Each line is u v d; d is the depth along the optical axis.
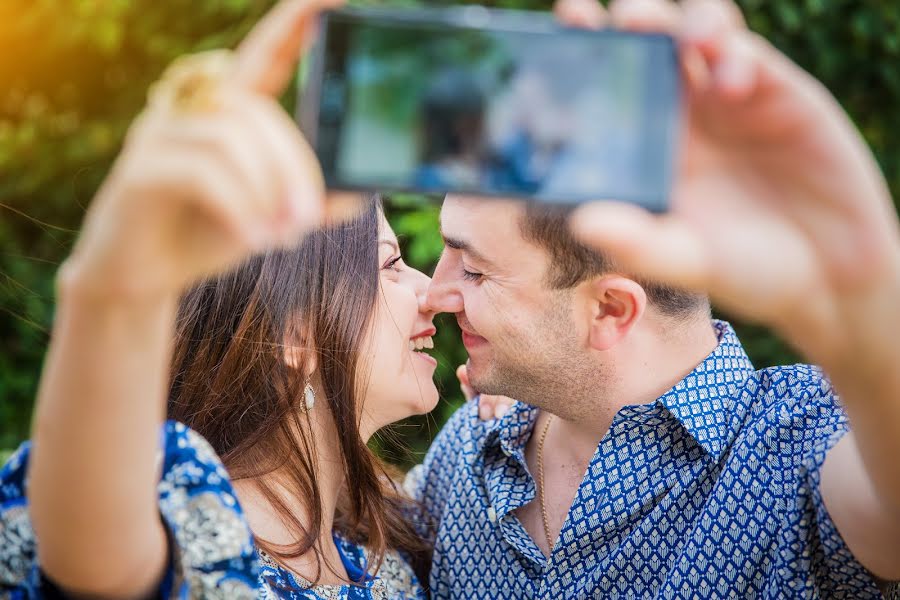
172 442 1.09
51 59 3.94
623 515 1.56
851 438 1.25
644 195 0.81
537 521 1.74
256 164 0.69
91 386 0.81
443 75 0.81
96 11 3.69
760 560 1.46
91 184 3.95
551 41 0.81
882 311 0.84
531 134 0.81
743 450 1.50
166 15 3.74
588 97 0.81
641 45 0.81
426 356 1.74
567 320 1.57
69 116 4.07
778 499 1.46
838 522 1.27
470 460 1.77
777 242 0.82
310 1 0.78
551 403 1.66
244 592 1.04
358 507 1.62
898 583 1.40
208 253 0.76
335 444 1.58
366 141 0.80
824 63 3.49
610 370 1.60
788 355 3.47
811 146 0.81
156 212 0.71
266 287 1.52
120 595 0.95
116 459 0.85
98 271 0.75
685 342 1.62
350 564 1.59
